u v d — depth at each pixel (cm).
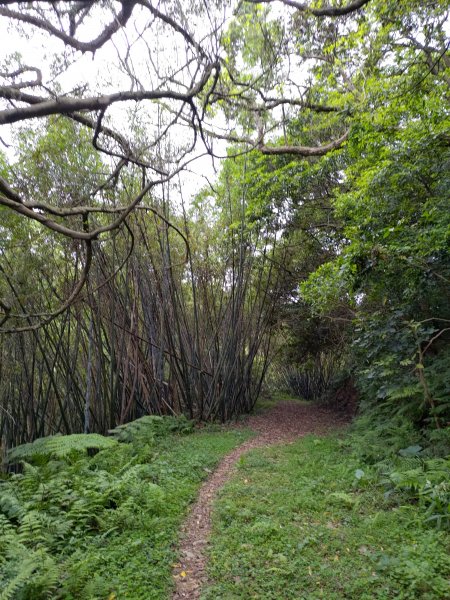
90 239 435
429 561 338
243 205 1166
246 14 543
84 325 1012
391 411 772
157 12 425
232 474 667
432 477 470
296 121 981
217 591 328
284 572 343
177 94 454
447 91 627
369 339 687
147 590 331
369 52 739
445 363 661
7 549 364
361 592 314
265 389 2217
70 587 321
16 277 820
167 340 1165
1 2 329
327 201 1147
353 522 438
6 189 362
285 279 1423
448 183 541
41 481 567
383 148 648
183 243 1162
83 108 391
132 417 1085
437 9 582
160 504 496
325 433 1012
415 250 574
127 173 879
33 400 988
